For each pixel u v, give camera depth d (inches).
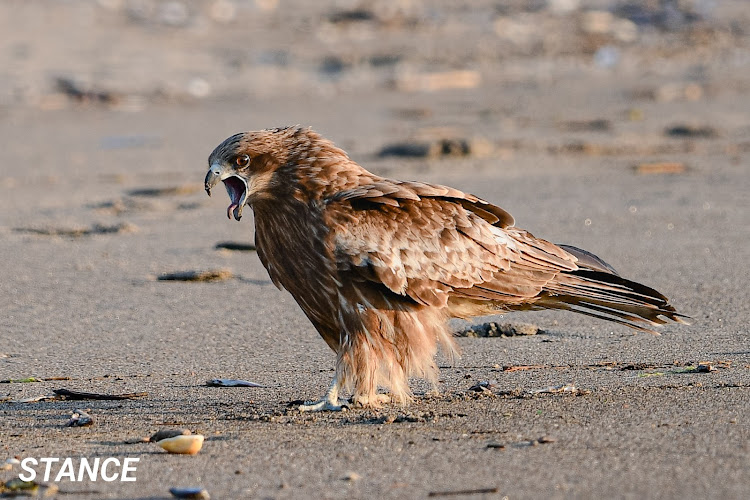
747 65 1931.6
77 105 1616.6
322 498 291.7
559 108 1504.7
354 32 2377.0
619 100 1567.4
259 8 2610.7
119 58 2038.6
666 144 1186.6
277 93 1749.5
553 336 508.7
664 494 286.8
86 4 2559.1
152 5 2593.5
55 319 563.5
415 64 2049.7
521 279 425.1
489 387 420.5
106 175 1083.9
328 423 377.1
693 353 468.1
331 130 1360.7
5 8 2459.4
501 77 1892.2
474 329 517.0
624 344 488.4
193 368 470.9
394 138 1279.5
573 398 395.5
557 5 2600.9
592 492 290.0
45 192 987.9
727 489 289.1
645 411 371.9
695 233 755.4
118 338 525.3
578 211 847.7
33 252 735.1
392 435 355.9
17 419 390.6
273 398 418.3
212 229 812.6
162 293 617.9
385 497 291.1
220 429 371.2
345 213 402.3
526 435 347.6
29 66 1910.7
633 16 2482.8
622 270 650.2
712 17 2454.5
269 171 408.2
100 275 665.6
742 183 950.4
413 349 407.5
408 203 412.8
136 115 1534.2
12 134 1370.6
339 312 406.6
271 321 555.5
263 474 314.7
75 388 437.7
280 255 417.1
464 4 2655.0
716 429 345.1
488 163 1107.9
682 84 1717.5
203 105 1628.9
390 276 399.9
